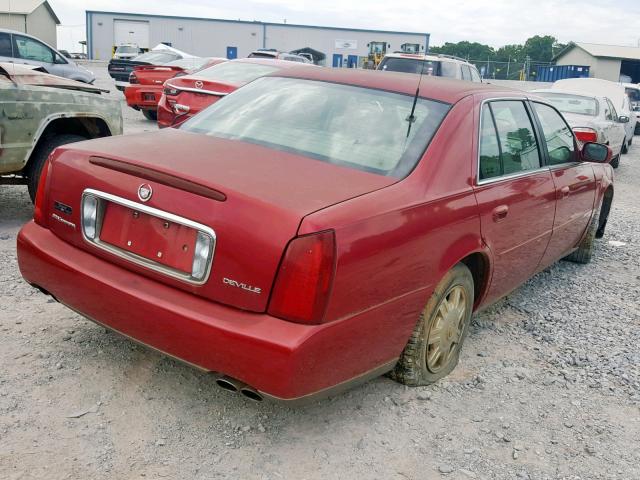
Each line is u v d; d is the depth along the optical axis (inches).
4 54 644.1
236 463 107.7
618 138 511.2
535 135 169.6
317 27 2262.6
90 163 117.5
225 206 100.7
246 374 98.5
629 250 271.6
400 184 115.6
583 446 122.4
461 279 133.1
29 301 160.7
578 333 176.7
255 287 98.3
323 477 106.5
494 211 137.6
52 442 107.8
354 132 128.5
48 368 129.5
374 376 117.4
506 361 154.9
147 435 112.4
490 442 120.6
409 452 115.2
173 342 104.0
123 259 111.9
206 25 2231.8
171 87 384.5
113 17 2204.7
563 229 188.9
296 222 96.7
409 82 144.7
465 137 133.2
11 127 199.9
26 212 242.8
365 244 102.5
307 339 96.2
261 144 126.2
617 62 2042.3
